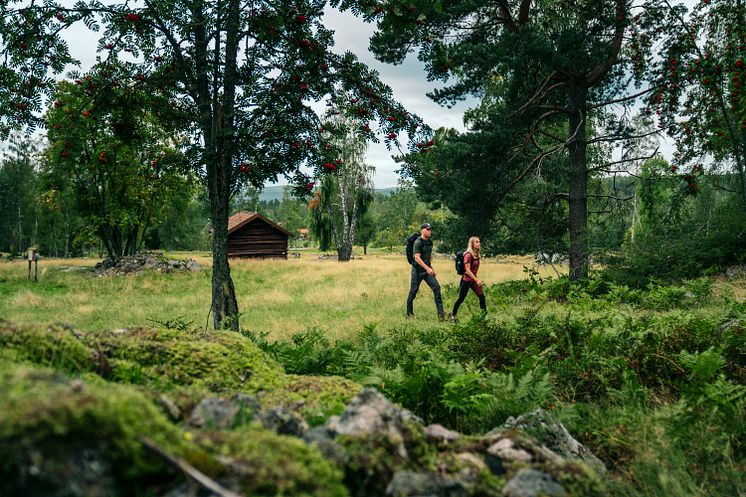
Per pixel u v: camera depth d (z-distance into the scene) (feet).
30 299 50.75
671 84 41.81
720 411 11.44
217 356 10.68
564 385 14.62
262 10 22.21
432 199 46.85
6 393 4.64
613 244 47.50
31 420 4.17
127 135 24.07
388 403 7.33
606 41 43.75
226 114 21.63
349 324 31.17
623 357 15.14
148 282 69.92
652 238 47.29
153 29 21.99
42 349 7.73
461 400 11.59
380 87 22.93
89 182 89.40
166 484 4.64
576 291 41.01
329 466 5.47
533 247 50.49
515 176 48.73
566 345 17.57
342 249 139.54
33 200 203.41
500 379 12.59
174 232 227.61
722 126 47.26
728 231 46.52
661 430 10.51
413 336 21.24
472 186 45.24
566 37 41.29
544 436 9.66
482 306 31.14
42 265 98.22
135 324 38.14
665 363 14.84
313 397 9.91
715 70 40.70
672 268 43.98
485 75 43.47
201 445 5.25
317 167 22.88
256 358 11.43
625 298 36.68
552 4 45.52
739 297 34.09
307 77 22.21
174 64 22.75
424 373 12.49
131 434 4.61
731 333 16.28
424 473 6.31
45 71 22.08
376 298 45.34
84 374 7.74
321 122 23.47
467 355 18.07
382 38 41.39
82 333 10.34
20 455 4.00
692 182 46.50
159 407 6.74
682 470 9.20
